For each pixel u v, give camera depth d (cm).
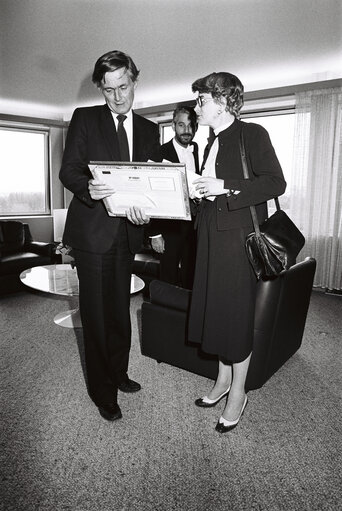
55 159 695
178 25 340
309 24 344
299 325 277
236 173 174
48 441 187
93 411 214
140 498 153
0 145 645
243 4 306
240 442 189
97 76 174
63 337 329
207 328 185
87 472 167
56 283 356
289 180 556
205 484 161
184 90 566
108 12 313
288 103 532
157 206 174
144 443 187
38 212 696
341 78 464
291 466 173
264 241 165
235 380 194
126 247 201
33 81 505
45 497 152
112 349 223
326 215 501
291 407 223
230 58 430
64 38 364
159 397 231
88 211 188
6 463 171
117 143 186
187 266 368
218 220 175
